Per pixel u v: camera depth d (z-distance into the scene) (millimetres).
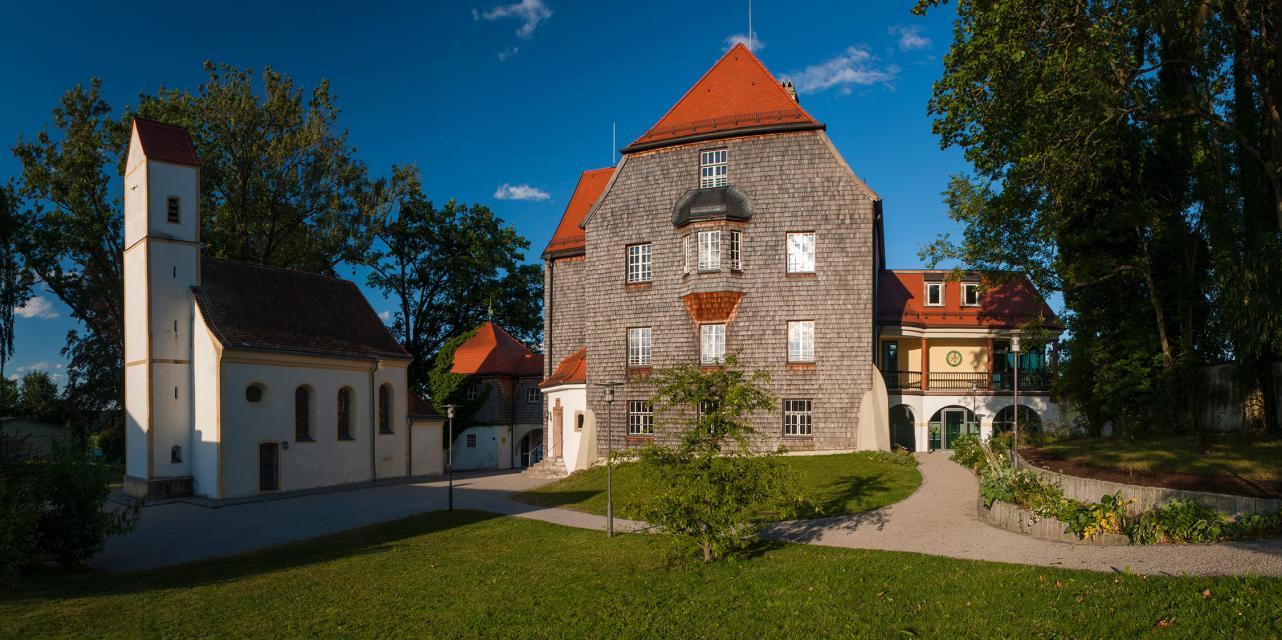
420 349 57625
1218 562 11133
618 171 33625
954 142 23547
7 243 39531
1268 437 21094
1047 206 23703
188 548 21219
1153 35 22672
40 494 17703
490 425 47906
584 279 39531
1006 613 9820
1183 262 25547
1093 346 27641
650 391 32125
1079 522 14344
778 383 30531
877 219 33281
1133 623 8930
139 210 33406
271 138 46281
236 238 45469
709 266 31125
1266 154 21469
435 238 56438
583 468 32938
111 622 12633
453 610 12672
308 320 36969
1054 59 19109
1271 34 19891
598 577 14336
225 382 31578
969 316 37406
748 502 14578
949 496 20891
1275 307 18969
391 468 38875
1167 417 25609
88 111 44000
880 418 29812
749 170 31453
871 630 9766
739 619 10812
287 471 33469
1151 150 25203
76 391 47094
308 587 15219
